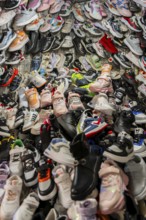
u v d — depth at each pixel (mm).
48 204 1810
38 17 3070
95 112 2264
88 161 1628
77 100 2451
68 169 1791
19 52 2830
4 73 2648
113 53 3111
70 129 2014
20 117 2367
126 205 1671
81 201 1538
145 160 2074
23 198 1872
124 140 1750
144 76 2859
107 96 2537
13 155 2090
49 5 3174
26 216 1712
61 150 1767
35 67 2951
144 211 1763
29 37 3000
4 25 2744
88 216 1525
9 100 2592
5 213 1736
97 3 3334
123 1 3186
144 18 2967
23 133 2332
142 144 2100
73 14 3334
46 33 3170
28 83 2828
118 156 1695
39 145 2139
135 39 2992
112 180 1596
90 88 2635
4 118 2338
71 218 1580
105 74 2777
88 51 3191
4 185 1910
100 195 1586
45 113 2391
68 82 2779
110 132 2035
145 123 2393
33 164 1984
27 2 3041
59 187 1763
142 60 2904
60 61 3107
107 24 3160
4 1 2736
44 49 3051
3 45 2662
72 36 3293
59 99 2459
